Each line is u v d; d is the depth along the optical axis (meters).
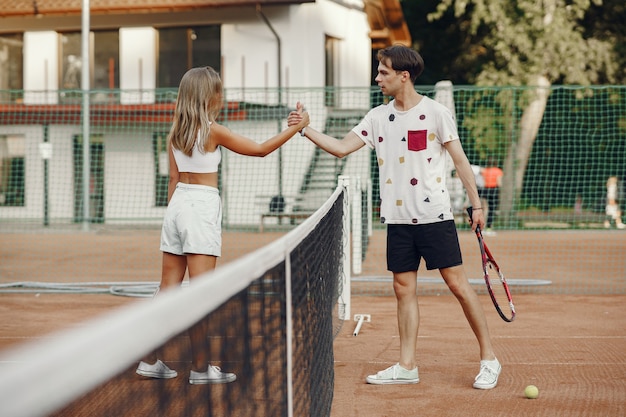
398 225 5.32
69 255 16.16
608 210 21.95
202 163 5.10
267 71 25.27
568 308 9.05
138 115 23.92
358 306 9.21
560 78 28.44
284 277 2.66
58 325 7.92
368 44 29.25
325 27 26.39
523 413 4.65
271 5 24.47
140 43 25.98
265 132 22.70
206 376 1.64
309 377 3.38
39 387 0.87
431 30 33.94
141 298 9.95
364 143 5.40
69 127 24.70
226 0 24.67
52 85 26.56
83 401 1.00
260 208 22.09
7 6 25.94
